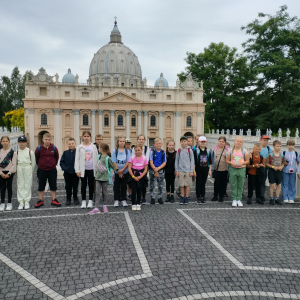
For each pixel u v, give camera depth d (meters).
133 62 121.62
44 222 10.05
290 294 5.83
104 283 6.15
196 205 12.73
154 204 12.92
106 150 11.53
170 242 8.28
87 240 8.39
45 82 68.94
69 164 12.70
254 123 68.38
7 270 6.68
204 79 73.88
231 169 12.52
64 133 70.75
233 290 5.93
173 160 13.20
